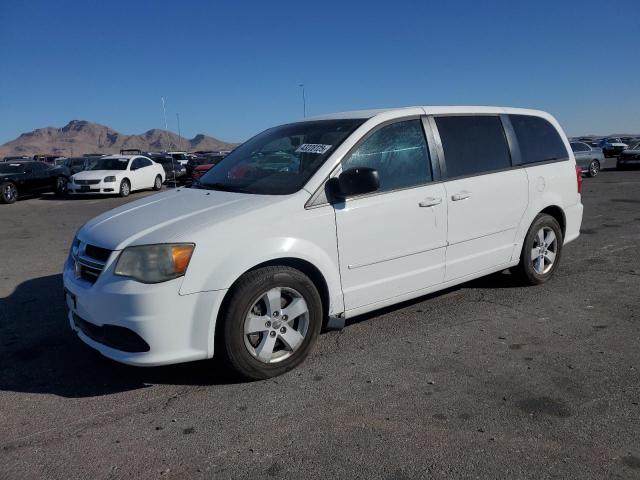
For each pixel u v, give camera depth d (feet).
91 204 59.93
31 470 9.18
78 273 12.18
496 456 9.27
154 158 89.51
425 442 9.71
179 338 11.17
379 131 14.14
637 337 14.34
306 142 14.24
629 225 32.07
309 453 9.48
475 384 11.85
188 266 11.03
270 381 12.20
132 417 10.82
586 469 8.88
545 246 18.74
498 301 17.34
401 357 13.30
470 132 16.30
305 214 12.45
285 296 12.39
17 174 63.57
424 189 14.62
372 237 13.53
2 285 21.40
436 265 15.14
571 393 11.37
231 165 15.39
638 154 84.43
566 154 19.48
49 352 14.16
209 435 10.12
